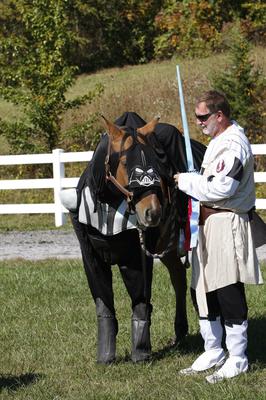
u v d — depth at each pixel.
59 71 20.70
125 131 6.27
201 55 28.77
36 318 8.83
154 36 33.97
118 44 34.41
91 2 33.75
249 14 29.58
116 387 6.29
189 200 6.30
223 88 20.20
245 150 6.10
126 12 34.03
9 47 20.86
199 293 6.29
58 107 21.05
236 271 6.14
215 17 30.48
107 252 6.56
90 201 6.41
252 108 19.89
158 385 6.28
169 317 8.59
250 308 8.88
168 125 7.04
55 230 16.41
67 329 8.28
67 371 6.84
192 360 7.02
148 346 6.93
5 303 9.62
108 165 6.23
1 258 13.38
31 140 21.67
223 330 7.15
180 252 6.57
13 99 20.81
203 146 7.70
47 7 20.27
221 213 6.17
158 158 6.41
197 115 6.26
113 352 6.94
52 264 12.25
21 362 7.16
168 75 26.67
